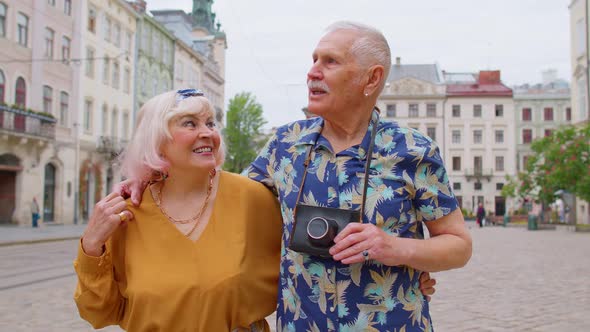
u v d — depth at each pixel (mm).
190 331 2109
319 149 2068
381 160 1956
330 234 1821
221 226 2219
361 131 2053
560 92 63219
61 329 5453
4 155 26438
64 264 11602
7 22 25922
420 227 2055
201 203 2258
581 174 28641
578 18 38281
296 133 2189
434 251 1855
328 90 1983
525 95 63062
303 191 2039
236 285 2139
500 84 65312
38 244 17531
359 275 1924
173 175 2238
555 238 23234
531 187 35125
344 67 1966
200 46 58156
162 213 2229
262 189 2289
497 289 8102
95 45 33656
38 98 28250
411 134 1985
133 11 37938
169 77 45375
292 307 2025
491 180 62844
